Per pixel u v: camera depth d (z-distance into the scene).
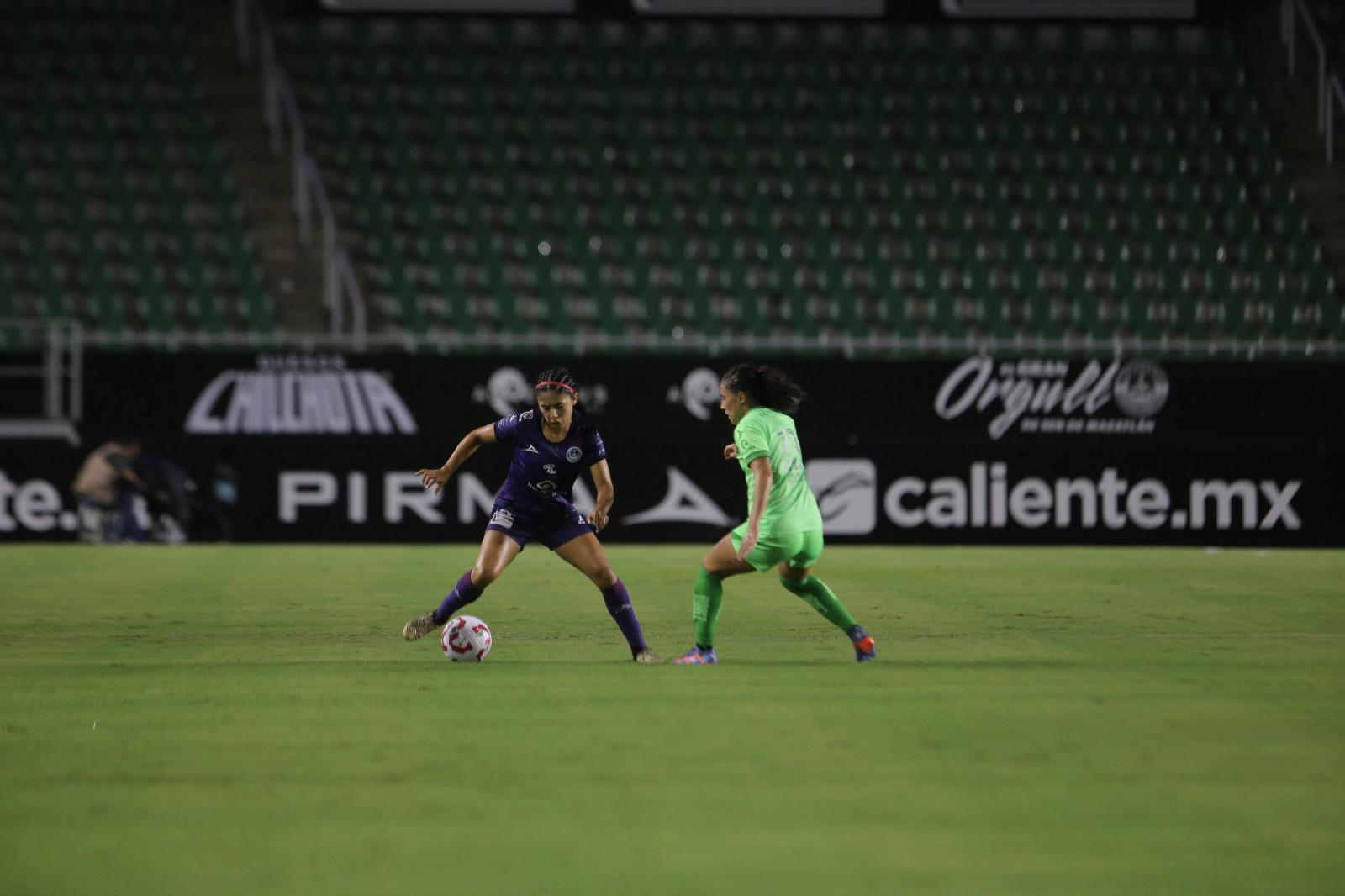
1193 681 28.16
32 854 16.27
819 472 70.50
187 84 99.81
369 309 87.56
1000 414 70.88
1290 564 58.94
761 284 91.00
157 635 36.34
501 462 70.19
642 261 92.25
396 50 105.06
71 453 69.25
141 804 18.44
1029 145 99.69
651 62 105.69
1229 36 105.25
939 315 88.81
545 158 98.56
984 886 15.16
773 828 17.23
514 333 87.31
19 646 34.12
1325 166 97.94
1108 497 70.75
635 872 15.52
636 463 70.75
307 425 70.00
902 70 105.19
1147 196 96.00
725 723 23.53
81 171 93.62
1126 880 15.35
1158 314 88.44
